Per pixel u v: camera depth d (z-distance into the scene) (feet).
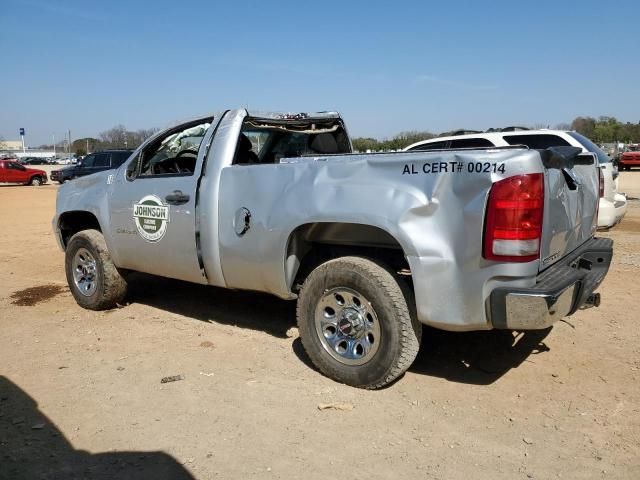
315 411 12.09
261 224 14.06
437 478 9.75
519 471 9.92
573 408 12.12
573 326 17.10
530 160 10.80
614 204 29.01
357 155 13.99
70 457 10.48
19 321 18.60
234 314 18.93
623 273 23.57
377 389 13.02
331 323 13.39
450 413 11.96
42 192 90.74
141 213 17.19
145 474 9.92
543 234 11.30
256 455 10.47
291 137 19.12
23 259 30.12
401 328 12.26
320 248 14.88
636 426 11.34
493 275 11.03
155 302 20.51
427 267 11.55
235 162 15.64
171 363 14.78
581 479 9.67
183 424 11.62
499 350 15.38
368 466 10.11
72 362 14.97
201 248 15.57
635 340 15.90
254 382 13.52
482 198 10.97
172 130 17.48
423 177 11.66
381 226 11.98
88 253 19.49
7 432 11.39
